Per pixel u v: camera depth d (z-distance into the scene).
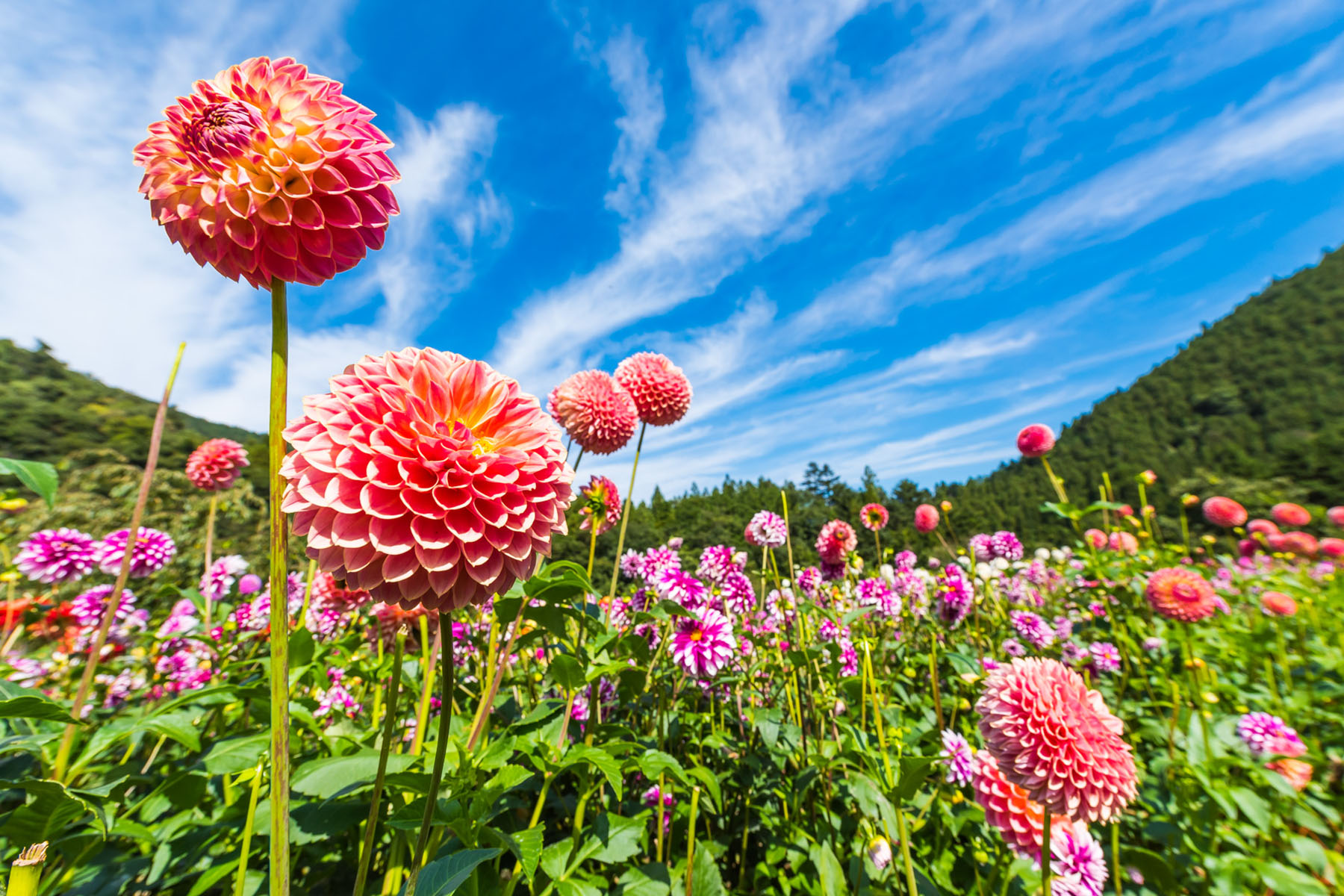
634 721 2.79
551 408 3.18
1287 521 5.20
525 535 1.19
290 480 1.05
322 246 1.17
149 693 2.63
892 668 3.66
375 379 1.17
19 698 0.99
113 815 1.52
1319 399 70.88
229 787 1.69
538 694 2.66
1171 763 2.34
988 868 2.15
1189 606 2.82
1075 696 1.67
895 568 4.92
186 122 1.10
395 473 1.08
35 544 2.55
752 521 3.54
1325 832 2.10
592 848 1.64
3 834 1.19
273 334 1.13
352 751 1.76
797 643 2.94
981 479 93.12
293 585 3.17
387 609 2.00
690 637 2.44
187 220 1.15
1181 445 80.56
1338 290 90.06
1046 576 5.54
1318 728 3.04
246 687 1.61
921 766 1.60
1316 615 4.07
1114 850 1.97
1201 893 2.00
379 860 1.85
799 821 2.27
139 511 1.53
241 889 1.26
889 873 1.95
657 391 3.46
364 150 1.23
